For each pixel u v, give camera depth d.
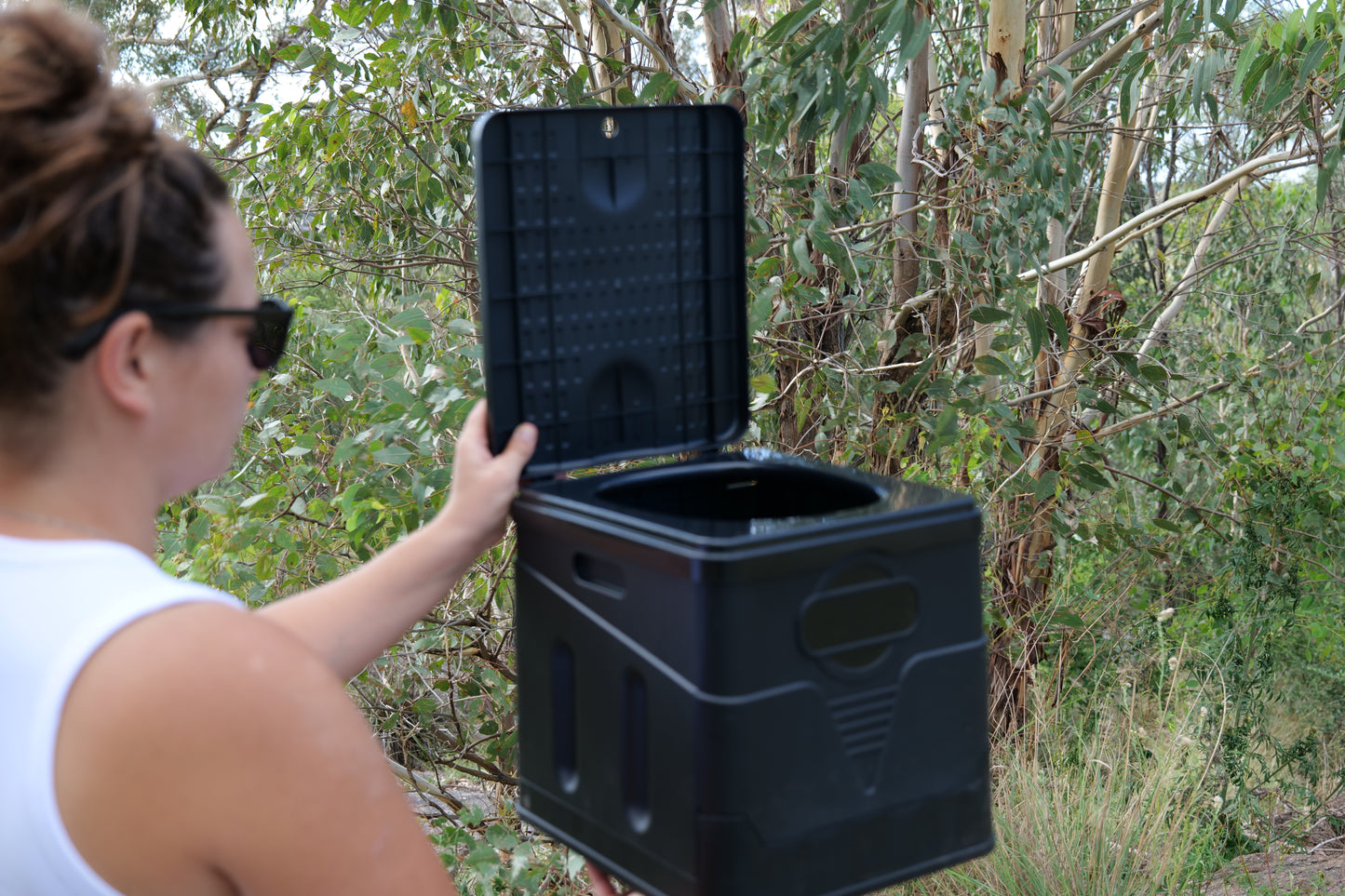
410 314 2.05
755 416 2.98
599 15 3.45
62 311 0.57
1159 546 3.91
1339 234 4.16
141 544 0.64
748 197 2.69
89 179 0.57
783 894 0.74
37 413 0.58
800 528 0.75
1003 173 2.75
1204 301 5.21
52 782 0.54
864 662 0.77
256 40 3.93
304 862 0.56
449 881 0.63
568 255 0.94
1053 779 2.76
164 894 0.55
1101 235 3.92
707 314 1.03
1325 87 2.85
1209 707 3.29
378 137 3.27
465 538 0.92
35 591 0.57
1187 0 2.78
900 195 3.27
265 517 2.20
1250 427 4.11
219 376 0.65
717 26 3.33
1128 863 2.58
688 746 0.73
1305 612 4.04
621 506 0.84
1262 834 3.29
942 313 3.31
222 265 0.64
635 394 1.00
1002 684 3.34
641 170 0.98
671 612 0.74
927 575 0.80
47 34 0.59
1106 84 3.82
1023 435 2.90
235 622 0.57
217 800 0.54
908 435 2.93
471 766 2.69
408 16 3.15
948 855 0.81
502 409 0.93
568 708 0.87
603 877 0.89
